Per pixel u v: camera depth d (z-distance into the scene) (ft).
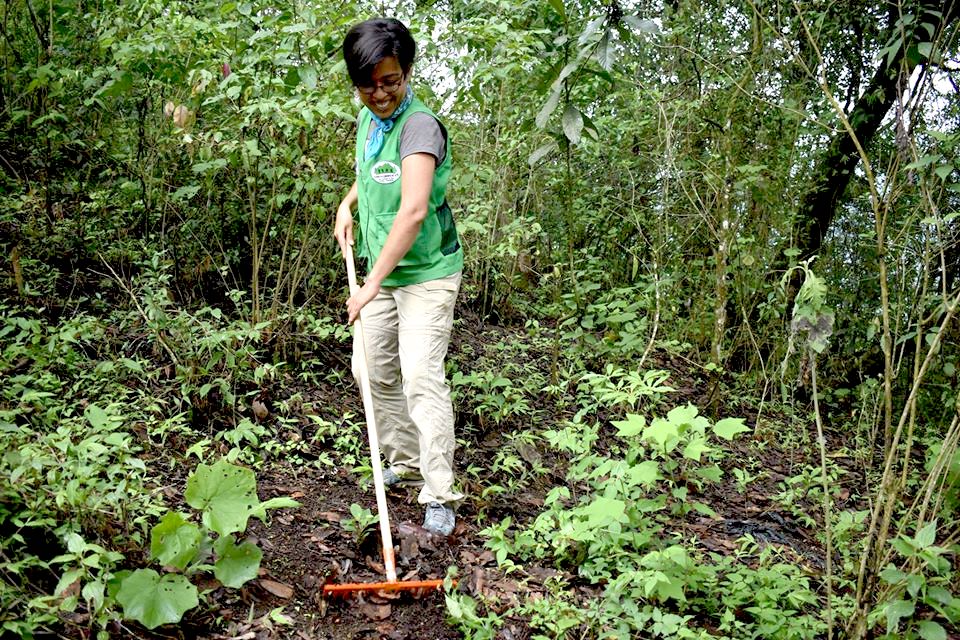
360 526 10.17
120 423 9.89
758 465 16.07
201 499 8.68
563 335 18.28
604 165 22.98
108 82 14.21
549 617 9.09
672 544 11.28
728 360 21.29
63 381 11.84
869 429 17.60
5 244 14.42
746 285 20.71
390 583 9.25
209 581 8.82
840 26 21.03
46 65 14.69
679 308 22.61
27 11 16.96
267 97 13.28
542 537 10.80
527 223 19.81
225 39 13.62
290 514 10.66
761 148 21.22
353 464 12.16
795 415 19.56
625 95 21.88
